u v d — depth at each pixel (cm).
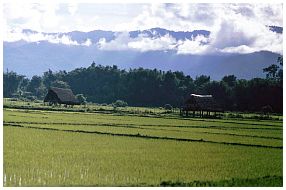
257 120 8106
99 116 8281
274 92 8119
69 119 7738
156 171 4678
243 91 8231
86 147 5606
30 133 6334
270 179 4631
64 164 4803
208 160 5225
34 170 4569
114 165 4831
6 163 4788
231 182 4466
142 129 7000
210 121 8031
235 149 5819
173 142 6103
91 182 4266
